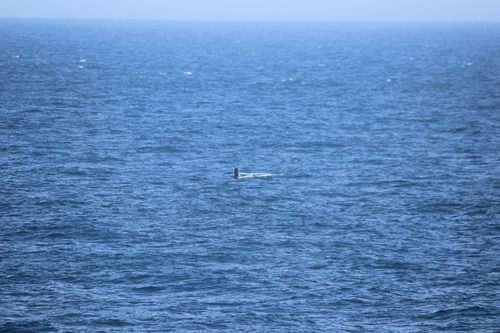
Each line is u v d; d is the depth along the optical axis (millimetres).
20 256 145875
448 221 178500
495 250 155875
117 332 113000
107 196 196250
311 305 125438
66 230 163875
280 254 151625
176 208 185625
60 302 123938
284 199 197875
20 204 184500
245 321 118125
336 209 188625
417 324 117938
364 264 146500
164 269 141250
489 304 126062
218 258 148250
